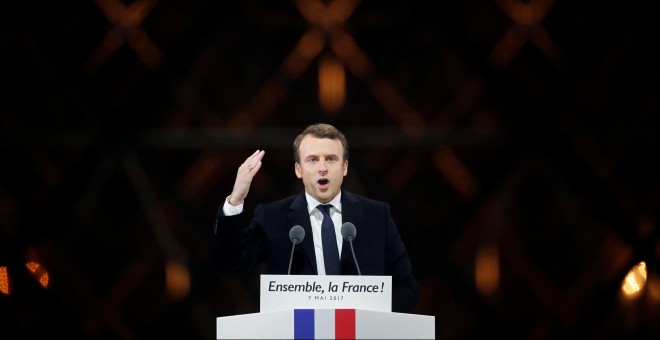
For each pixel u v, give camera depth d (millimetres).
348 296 10070
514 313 23938
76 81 23594
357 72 23859
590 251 23859
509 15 23859
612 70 24094
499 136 23734
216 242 11539
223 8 23750
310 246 12117
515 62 24078
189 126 23828
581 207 23938
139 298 23812
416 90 24109
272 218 12469
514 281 23969
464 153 24016
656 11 23781
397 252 12586
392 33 24016
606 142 23828
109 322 23672
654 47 23906
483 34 23969
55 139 23484
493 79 23766
